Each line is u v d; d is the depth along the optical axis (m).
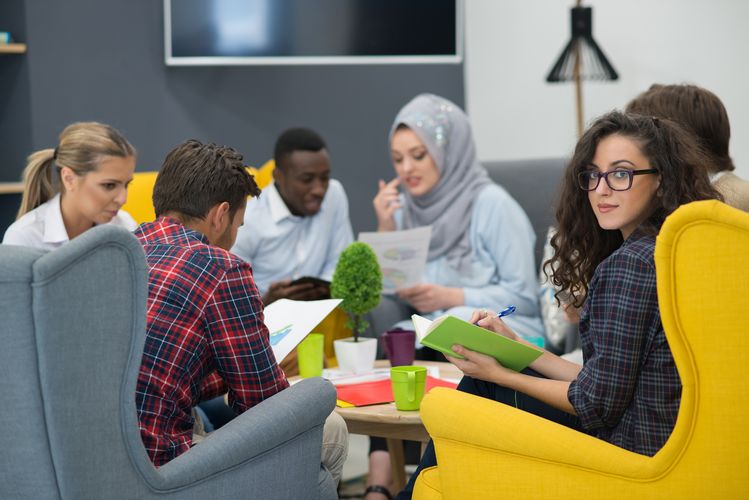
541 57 5.38
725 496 1.64
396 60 4.81
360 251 2.72
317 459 1.99
